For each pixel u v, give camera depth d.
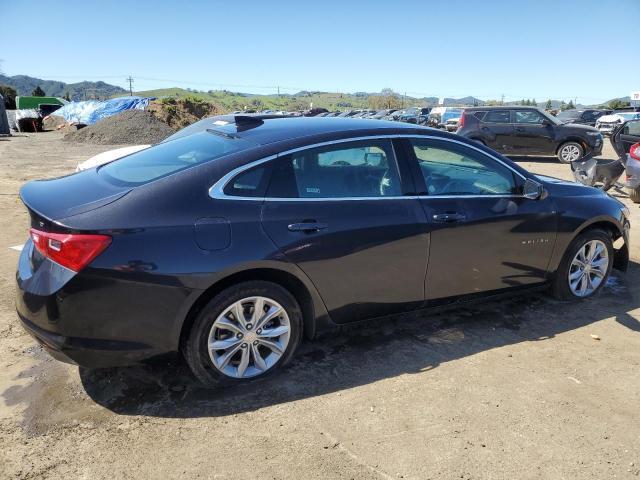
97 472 2.47
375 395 3.15
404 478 2.49
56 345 2.72
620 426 2.93
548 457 2.67
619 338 3.99
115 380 3.22
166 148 3.71
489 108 15.91
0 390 3.10
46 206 2.83
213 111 37.31
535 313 4.39
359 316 3.53
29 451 2.59
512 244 4.02
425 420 2.92
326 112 51.34
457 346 3.79
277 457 2.60
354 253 3.31
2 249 5.82
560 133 15.45
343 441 2.73
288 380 3.28
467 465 2.59
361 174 3.46
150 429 2.79
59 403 2.99
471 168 3.93
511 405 3.09
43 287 2.70
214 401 3.04
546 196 4.09
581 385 3.33
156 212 2.81
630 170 8.44
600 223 4.62
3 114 30.64
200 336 2.97
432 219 3.60
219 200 2.97
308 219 3.16
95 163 7.65
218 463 2.55
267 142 3.27
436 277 3.72
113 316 2.73
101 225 2.68
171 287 2.79
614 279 5.27
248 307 3.12
